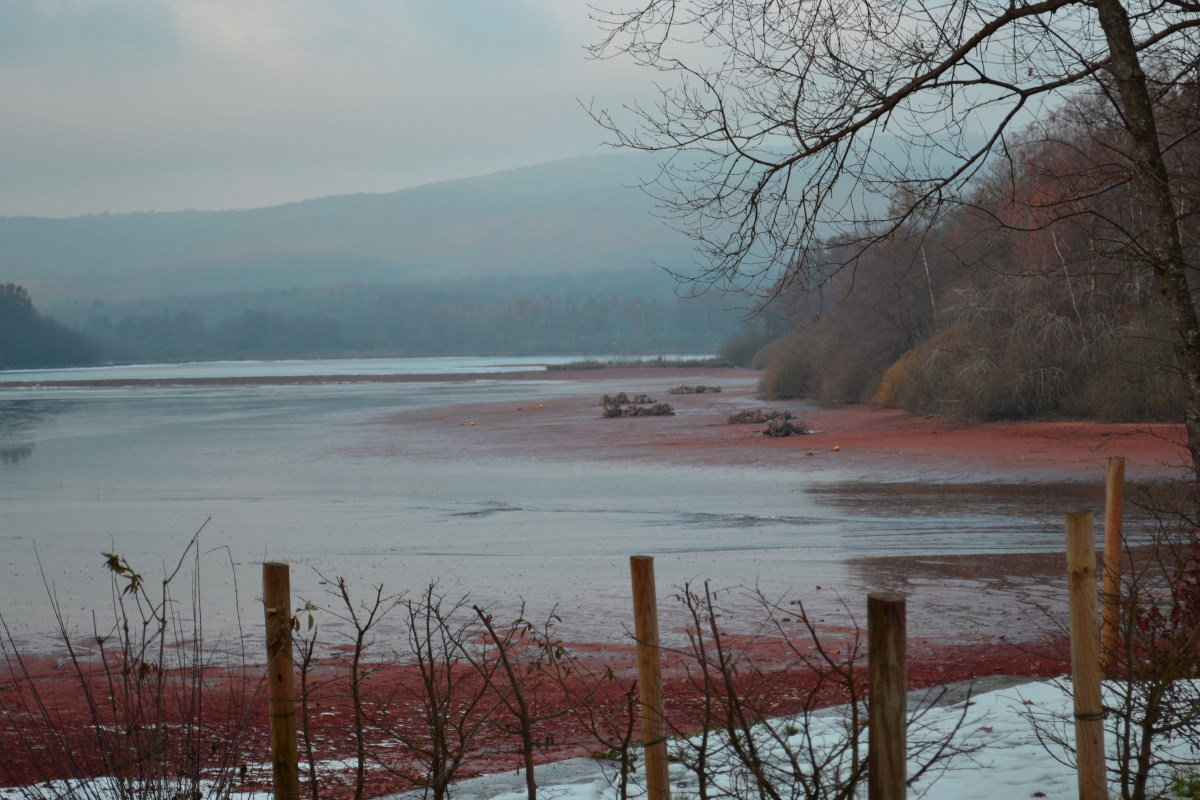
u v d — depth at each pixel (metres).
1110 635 7.05
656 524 24.77
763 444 42.94
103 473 41.19
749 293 9.23
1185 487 12.09
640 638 4.97
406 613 15.44
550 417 62.03
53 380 154.62
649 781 5.00
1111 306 43.12
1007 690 9.03
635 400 69.25
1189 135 8.87
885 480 31.89
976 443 39.91
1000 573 17.41
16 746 8.05
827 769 6.19
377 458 44.25
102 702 10.25
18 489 36.44
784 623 14.09
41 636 14.59
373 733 9.09
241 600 17.00
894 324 62.00
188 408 85.00
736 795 5.09
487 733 8.91
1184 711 5.70
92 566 20.89
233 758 5.63
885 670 3.56
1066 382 44.53
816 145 8.56
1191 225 10.48
